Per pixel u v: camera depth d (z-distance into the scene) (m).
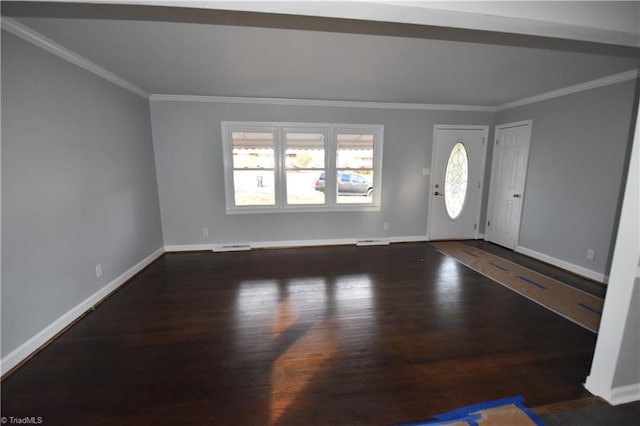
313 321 2.38
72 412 1.49
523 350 2.00
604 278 3.10
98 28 1.95
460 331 2.23
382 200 4.63
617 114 2.93
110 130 2.94
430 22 1.40
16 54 1.88
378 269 3.57
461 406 1.54
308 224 4.54
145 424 1.42
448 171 4.68
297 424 1.43
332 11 1.29
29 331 1.93
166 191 4.09
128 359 1.90
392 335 2.18
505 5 1.34
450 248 4.46
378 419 1.46
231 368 1.82
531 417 1.46
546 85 3.32
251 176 4.32
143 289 3.00
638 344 1.51
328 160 4.41
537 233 3.89
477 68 2.76
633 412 1.50
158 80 3.18
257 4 1.22
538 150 3.82
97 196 2.71
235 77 3.06
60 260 2.23
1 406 1.52
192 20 1.85
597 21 1.45
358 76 3.03
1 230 1.76
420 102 4.31
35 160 2.02
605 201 3.06
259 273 3.44
